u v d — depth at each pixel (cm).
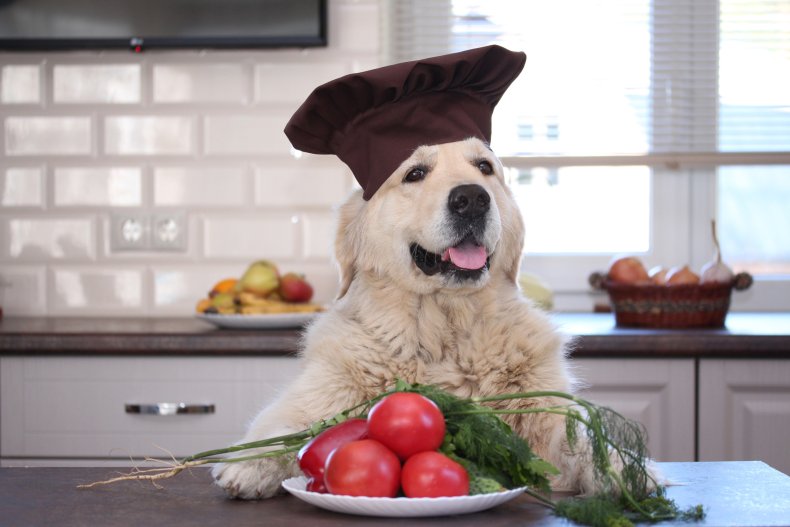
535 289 279
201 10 294
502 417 156
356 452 115
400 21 315
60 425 245
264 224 304
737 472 143
